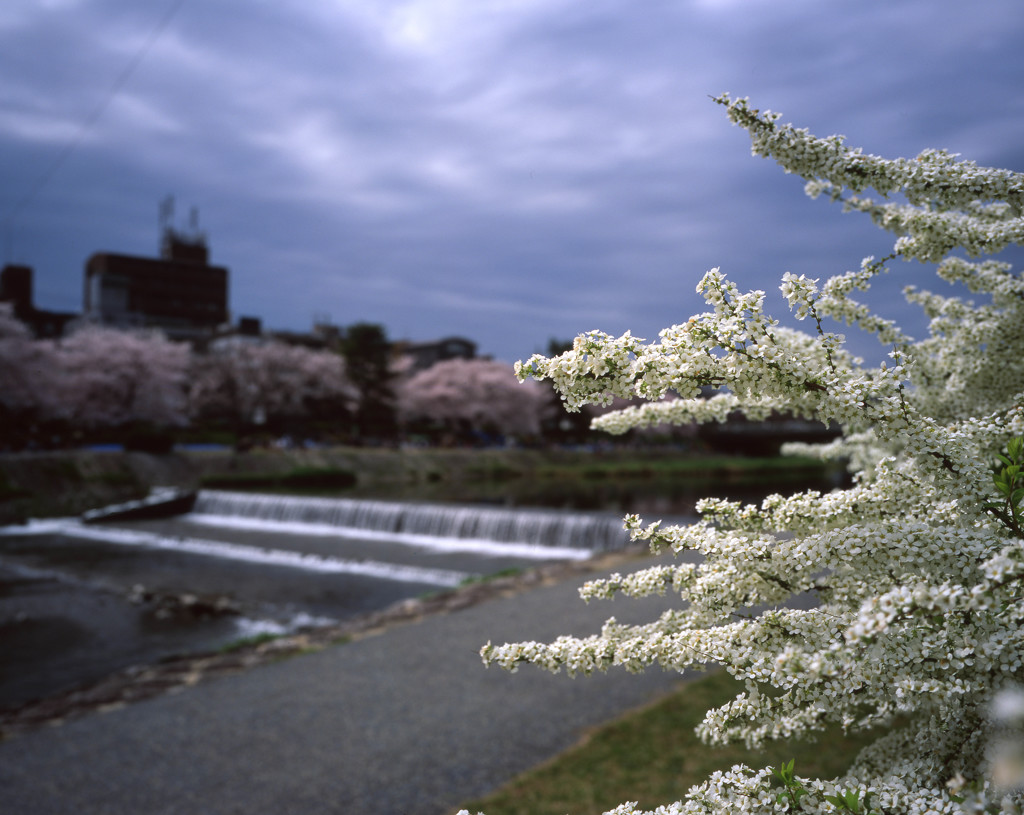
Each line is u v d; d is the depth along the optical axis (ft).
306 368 211.00
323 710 27.12
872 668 4.52
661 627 5.89
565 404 4.92
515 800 19.49
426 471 171.73
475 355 362.33
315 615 53.83
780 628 5.08
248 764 22.99
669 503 111.04
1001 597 4.11
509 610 39.37
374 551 77.20
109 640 47.78
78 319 282.97
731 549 5.33
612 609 37.37
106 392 169.17
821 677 4.49
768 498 5.87
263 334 275.18
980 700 4.46
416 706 27.04
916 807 4.34
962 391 7.88
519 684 28.58
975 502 4.83
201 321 333.21
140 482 129.18
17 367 141.49
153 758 23.67
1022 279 7.29
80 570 70.08
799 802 4.51
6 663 42.93
